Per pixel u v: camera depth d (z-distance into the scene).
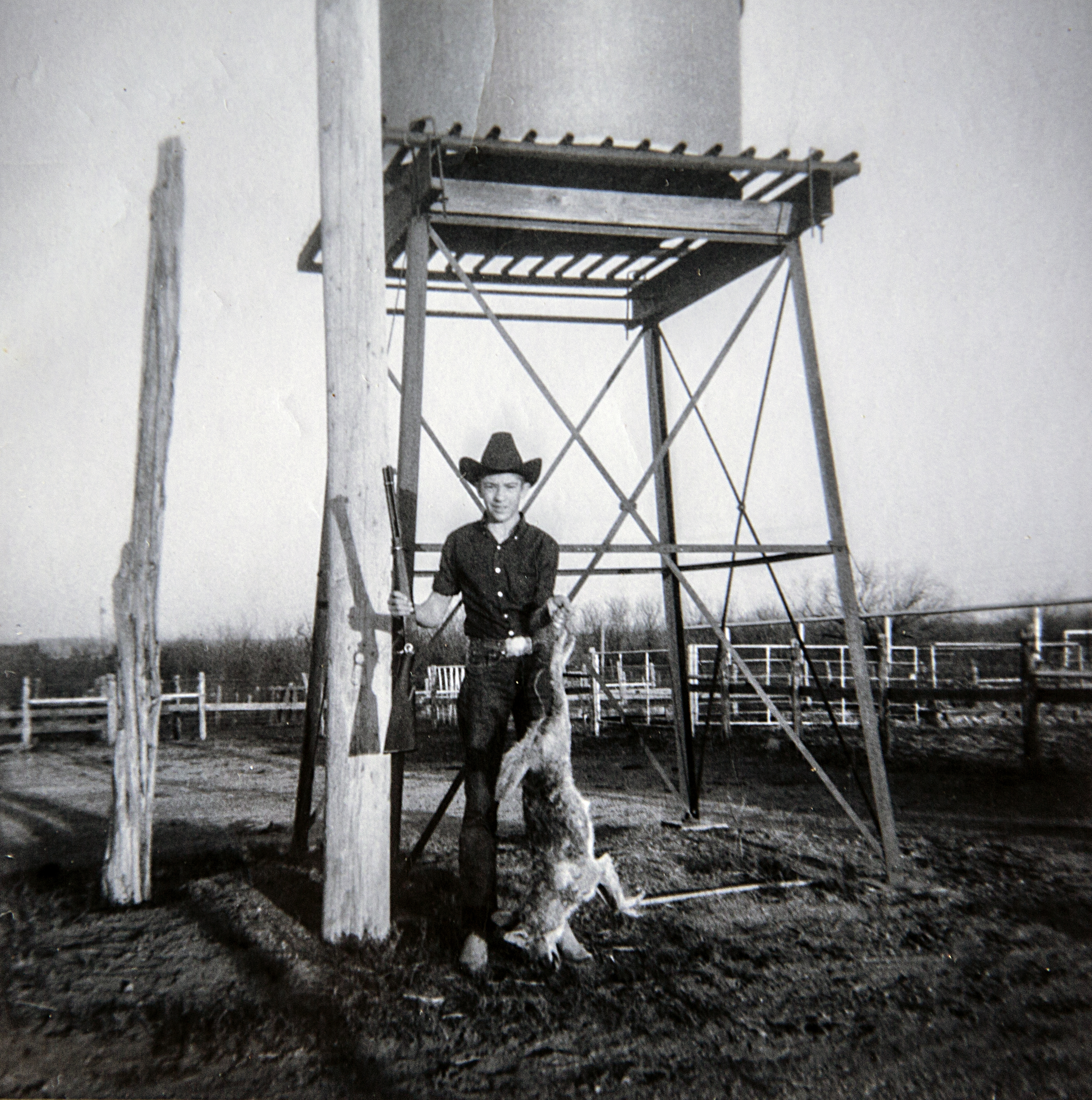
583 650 23.77
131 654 5.31
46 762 14.48
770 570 6.64
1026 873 5.85
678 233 6.11
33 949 4.46
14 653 22.86
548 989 3.97
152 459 5.36
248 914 4.97
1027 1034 3.56
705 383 6.28
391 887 5.41
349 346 4.54
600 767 12.45
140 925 4.83
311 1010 3.76
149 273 5.33
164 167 5.30
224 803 9.70
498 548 4.51
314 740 6.40
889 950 4.45
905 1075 3.24
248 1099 3.06
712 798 9.20
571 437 5.77
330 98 4.57
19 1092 3.09
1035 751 10.63
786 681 17.20
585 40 5.72
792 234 6.35
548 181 6.16
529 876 5.66
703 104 6.00
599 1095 3.11
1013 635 25.47
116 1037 3.51
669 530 7.80
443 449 6.05
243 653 29.31
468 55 5.64
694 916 4.95
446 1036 3.54
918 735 15.19
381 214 4.64
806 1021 3.67
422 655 4.84
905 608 33.09
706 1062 3.34
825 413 6.18
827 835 7.07
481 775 4.39
